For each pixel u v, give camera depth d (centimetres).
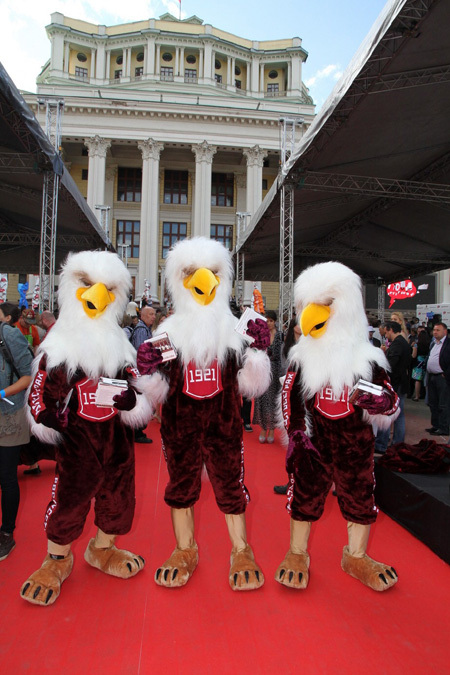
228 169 3141
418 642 207
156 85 3338
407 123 717
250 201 2830
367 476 244
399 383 503
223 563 275
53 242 1044
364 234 1326
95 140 2727
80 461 232
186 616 222
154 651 198
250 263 1625
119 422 244
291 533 260
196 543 277
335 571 269
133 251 3042
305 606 232
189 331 242
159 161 2923
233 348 247
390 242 1355
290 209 940
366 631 214
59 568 241
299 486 248
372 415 237
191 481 248
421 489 312
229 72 3559
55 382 228
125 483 246
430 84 611
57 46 3369
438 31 516
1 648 198
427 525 303
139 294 2714
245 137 2833
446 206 991
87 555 265
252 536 315
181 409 244
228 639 207
